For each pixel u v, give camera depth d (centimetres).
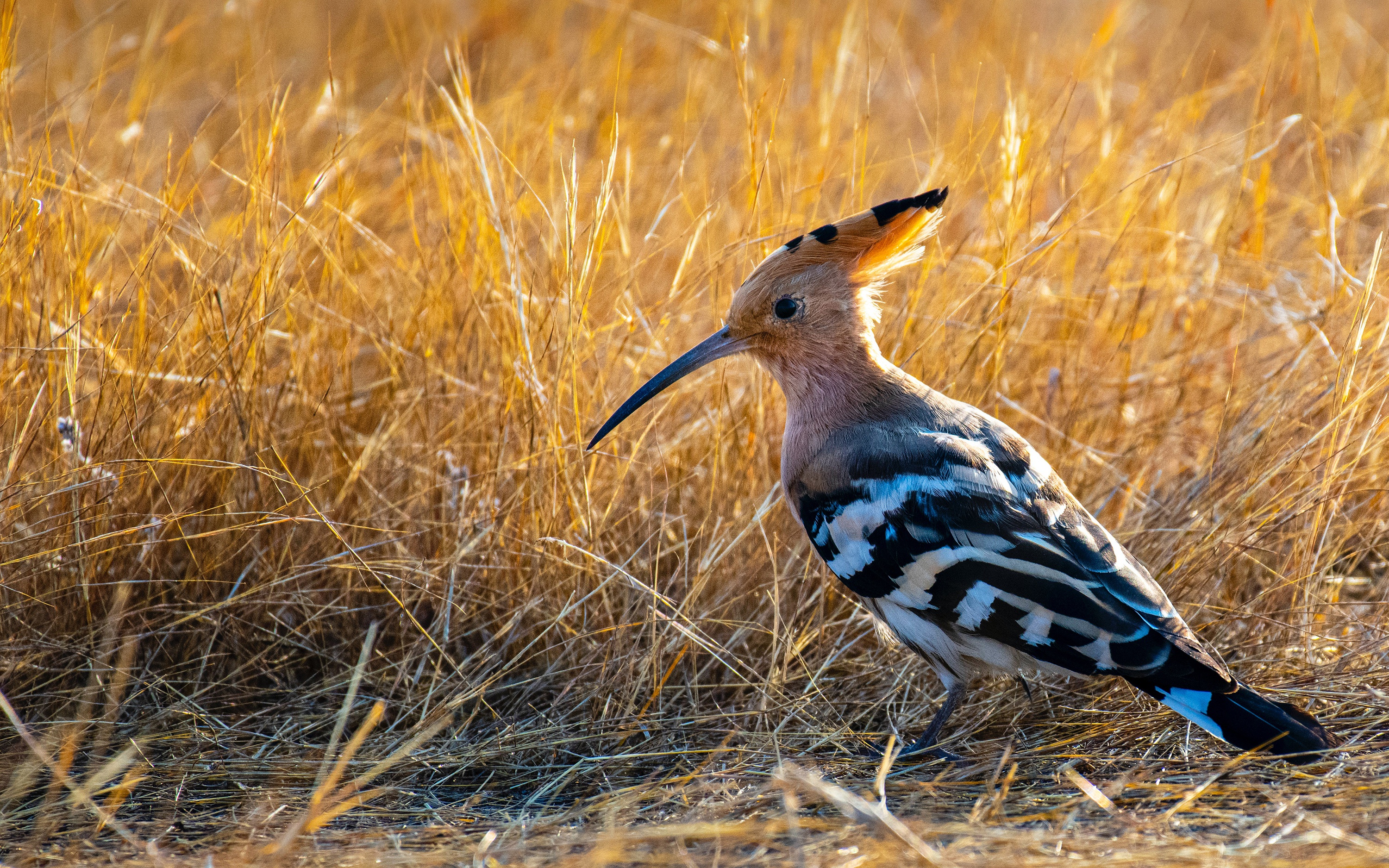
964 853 709
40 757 809
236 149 1500
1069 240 1305
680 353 1268
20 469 1021
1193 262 1324
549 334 1098
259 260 1111
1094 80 1503
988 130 1396
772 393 1190
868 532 889
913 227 972
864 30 1661
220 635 1002
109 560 995
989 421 944
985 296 1202
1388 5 2019
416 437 1170
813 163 1345
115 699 888
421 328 1212
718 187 1396
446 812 827
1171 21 1978
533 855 734
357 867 725
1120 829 742
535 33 1817
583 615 1020
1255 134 1471
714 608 1034
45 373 1034
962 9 2005
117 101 1530
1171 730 891
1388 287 1199
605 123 1426
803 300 966
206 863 729
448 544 1066
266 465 1070
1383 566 1130
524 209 1265
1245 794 791
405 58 1755
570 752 912
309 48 1927
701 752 873
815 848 729
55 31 1672
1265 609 1021
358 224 1236
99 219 1212
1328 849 694
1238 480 1093
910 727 963
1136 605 820
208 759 883
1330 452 1019
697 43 1717
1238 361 1259
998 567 828
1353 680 935
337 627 1048
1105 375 1263
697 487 1155
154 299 1209
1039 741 909
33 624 972
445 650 1022
